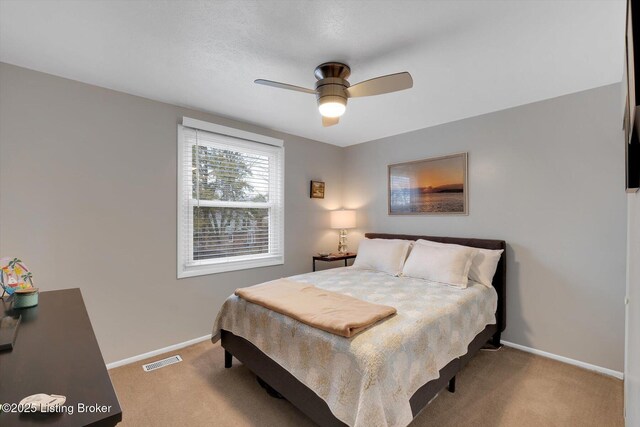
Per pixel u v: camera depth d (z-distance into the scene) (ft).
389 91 6.21
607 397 6.55
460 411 6.10
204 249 9.83
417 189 11.46
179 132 9.05
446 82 7.42
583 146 7.89
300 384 5.45
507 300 9.20
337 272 10.24
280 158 11.76
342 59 6.29
